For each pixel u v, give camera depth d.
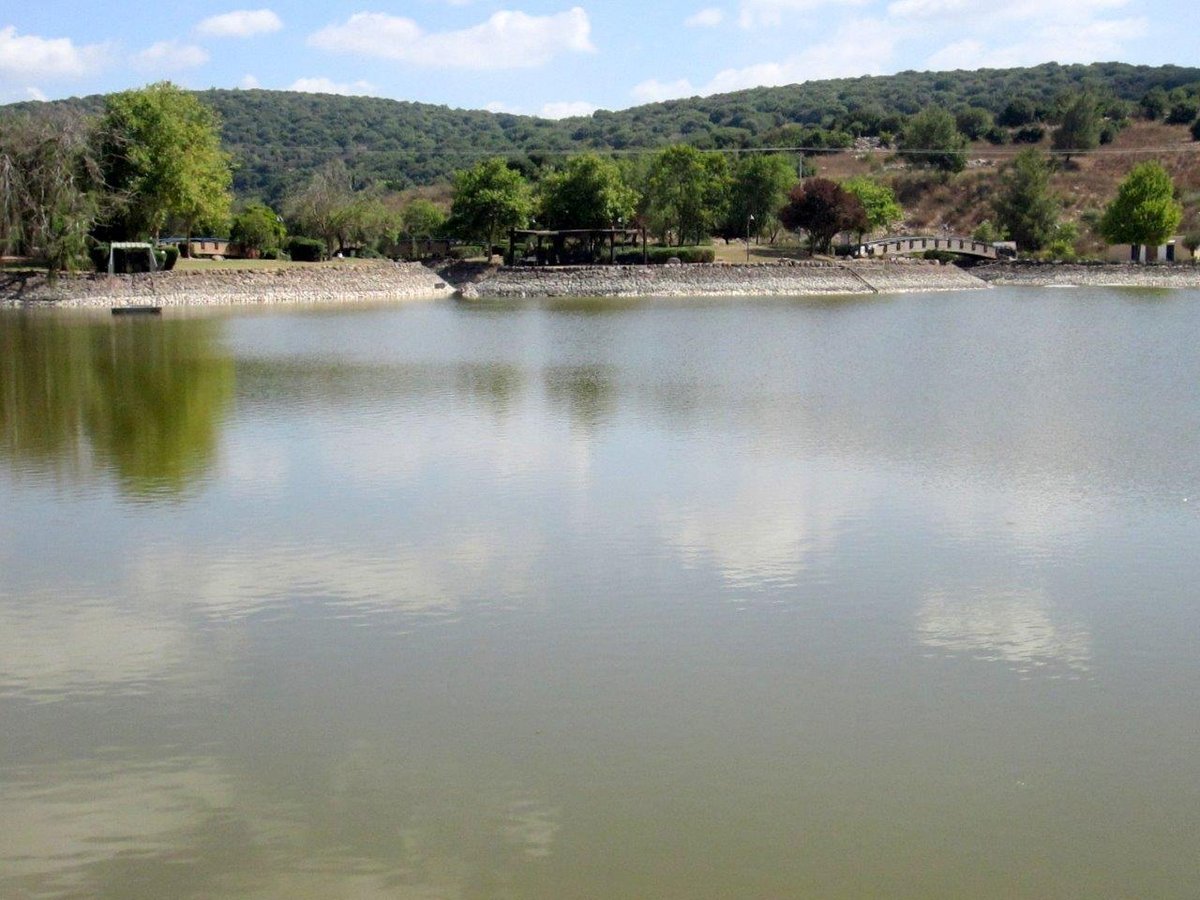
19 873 11.16
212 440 32.41
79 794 12.57
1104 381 45.91
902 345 61.38
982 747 13.66
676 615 17.97
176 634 17.27
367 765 13.17
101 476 27.67
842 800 12.44
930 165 197.62
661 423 35.41
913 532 22.69
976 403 39.81
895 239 138.38
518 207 120.69
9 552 21.47
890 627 17.48
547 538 22.17
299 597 18.83
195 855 11.43
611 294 109.00
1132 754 13.52
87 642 16.95
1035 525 23.25
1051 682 15.52
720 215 137.12
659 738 13.82
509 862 11.29
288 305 94.69
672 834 11.78
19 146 81.00
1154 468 28.62
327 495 25.72
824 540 22.12
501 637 17.03
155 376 46.78
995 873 11.18
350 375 47.41
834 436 33.06
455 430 34.06
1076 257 140.38
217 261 109.06
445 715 14.44
